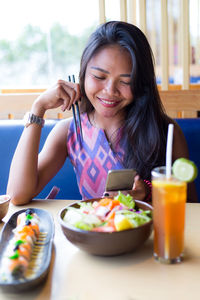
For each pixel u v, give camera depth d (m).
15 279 0.66
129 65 1.16
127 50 1.15
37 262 0.74
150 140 1.35
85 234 0.73
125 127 1.39
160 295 0.64
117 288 0.67
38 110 1.33
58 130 1.51
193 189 1.41
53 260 0.78
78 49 6.50
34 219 0.93
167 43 2.14
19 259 0.67
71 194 1.90
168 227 0.73
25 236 0.79
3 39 6.45
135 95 1.25
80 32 6.32
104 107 1.24
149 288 0.66
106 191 1.11
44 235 0.88
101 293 0.65
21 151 1.29
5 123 1.94
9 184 1.25
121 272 0.72
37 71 6.70
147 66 1.24
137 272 0.72
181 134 1.53
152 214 0.83
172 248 0.74
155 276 0.70
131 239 0.73
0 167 1.92
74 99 1.33
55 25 6.31
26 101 2.10
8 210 1.14
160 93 1.97
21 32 6.40
